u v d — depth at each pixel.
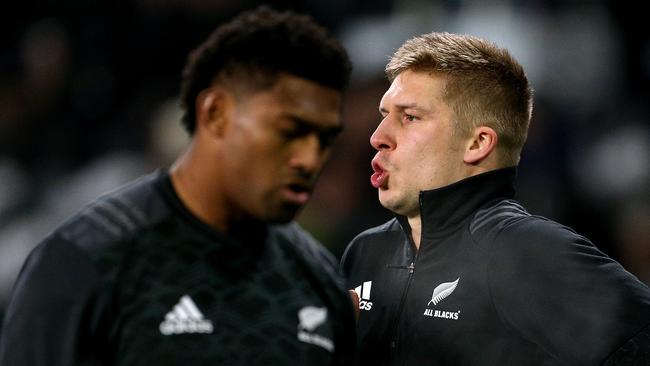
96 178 24.02
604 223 22.98
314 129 7.68
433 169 10.77
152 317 7.48
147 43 28.16
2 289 22.39
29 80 27.67
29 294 7.48
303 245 8.57
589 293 9.78
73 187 24.16
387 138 10.99
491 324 10.20
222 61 7.72
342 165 22.89
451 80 10.78
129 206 7.91
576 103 26.66
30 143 26.53
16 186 24.70
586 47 27.09
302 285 8.21
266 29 7.68
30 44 28.41
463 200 10.73
